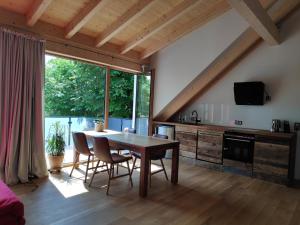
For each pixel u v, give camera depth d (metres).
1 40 3.38
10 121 3.51
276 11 4.10
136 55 5.61
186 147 5.42
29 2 3.46
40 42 3.79
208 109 5.68
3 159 3.47
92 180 3.67
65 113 5.17
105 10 4.00
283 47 4.60
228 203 3.20
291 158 4.08
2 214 1.62
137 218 2.66
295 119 4.49
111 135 4.16
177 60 5.38
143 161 3.27
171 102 5.67
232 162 4.67
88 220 2.56
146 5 3.78
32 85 3.74
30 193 3.21
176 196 3.36
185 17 4.51
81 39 4.45
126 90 6.67
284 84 4.60
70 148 5.23
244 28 4.26
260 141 4.29
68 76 5.21
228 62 4.91
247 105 5.06
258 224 2.65
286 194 3.62
